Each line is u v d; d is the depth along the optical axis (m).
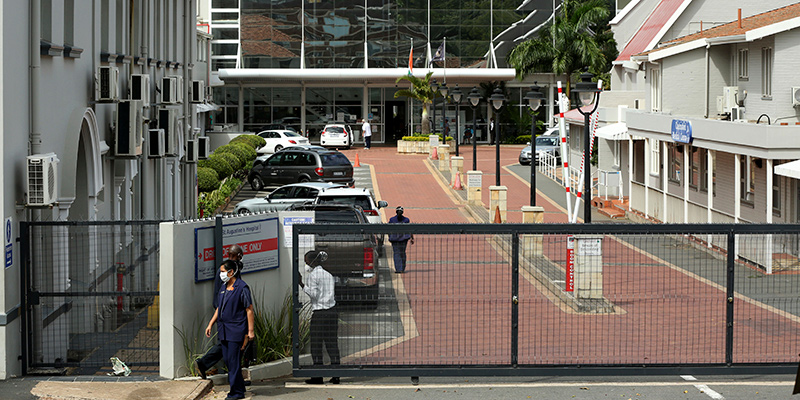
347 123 61.38
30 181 11.63
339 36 60.06
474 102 33.59
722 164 25.41
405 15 60.31
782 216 21.78
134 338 12.84
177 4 25.08
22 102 11.73
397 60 60.56
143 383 11.12
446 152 42.94
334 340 11.60
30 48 12.01
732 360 11.54
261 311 12.46
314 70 57.22
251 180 37.22
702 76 28.23
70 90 14.09
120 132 16.23
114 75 15.62
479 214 29.98
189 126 27.05
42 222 11.62
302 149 36.38
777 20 24.75
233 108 60.59
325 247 11.56
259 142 47.34
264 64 59.66
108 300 13.24
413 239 11.66
